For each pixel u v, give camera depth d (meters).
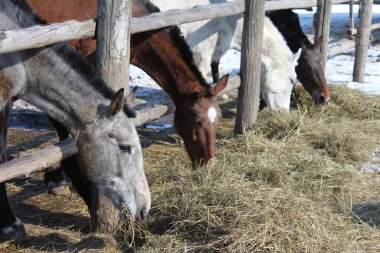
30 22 3.27
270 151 4.87
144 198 3.25
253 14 5.27
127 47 3.50
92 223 3.69
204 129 4.31
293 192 3.82
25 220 3.93
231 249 3.17
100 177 3.29
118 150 3.23
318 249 3.22
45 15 4.06
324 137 5.46
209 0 6.11
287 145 5.15
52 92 3.29
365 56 8.33
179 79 4.41
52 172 4.39
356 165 5.11
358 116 6.53
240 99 5.50
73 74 3.27
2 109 3.33
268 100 6.18
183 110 4.41
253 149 5.05
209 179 3.87
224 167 4.12
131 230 3.49
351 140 5.37
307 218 3.41
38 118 6.36
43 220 3.94
